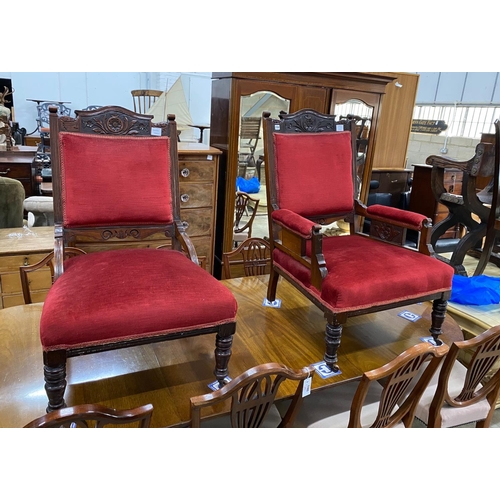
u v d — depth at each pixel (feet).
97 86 21.07
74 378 4.71
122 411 2.86
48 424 2.60
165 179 5.54
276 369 3.23
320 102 9.48
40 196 10.52
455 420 4.81
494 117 14.01
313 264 5.20
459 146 14.25
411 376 3.81
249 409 3.42
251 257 8.14
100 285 4.18
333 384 4.99
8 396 4.30
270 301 6.84
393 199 13.60
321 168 6.46
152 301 4.04
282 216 5.76
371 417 4.79
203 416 4.19
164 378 4.81
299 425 4.66
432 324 5.96
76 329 3.71
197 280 4.50
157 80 21.40
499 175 7.88
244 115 8.94
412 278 5.29
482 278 8.55
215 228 9.58
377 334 6.25
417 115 16.76
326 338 5.15
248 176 9.60
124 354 5.25
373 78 9.71
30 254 7.47
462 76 14.66
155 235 8.76
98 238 5.42
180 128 10.72
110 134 5.32
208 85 21.54
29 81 19.83
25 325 5.56
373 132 10.40
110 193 5.21
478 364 4.52
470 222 9.00
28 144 16.79
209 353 5.39
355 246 6.06
